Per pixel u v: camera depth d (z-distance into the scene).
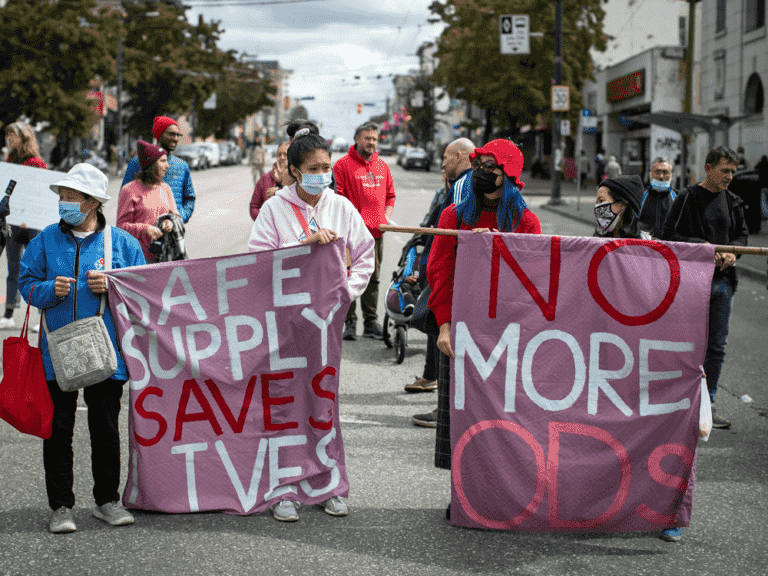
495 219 4.40
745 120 28.14
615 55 49.72
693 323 4.20
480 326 4.21
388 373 7.62
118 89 46.38
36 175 8.12
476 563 3.91
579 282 4.20
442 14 45.12
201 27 68.44
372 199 8.57
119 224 6.43
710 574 3.84
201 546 4.05
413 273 7.93
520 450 4.18
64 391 4.10
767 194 19.83
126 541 4.10
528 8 40.44
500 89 41.03
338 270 4.48
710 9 31.41
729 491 4.93
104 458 4.28
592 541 4.20
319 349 4.46
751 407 6.81
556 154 31.44
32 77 39.78
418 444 5.68
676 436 4.21
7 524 4.29
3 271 12.91
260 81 81.81
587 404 4.20
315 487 4.48
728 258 5.89
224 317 4.40
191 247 16.12
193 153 51.88
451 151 6.18
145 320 4.30
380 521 4.39
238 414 4.42
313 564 3.88
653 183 6.93
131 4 58.38
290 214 4.60
